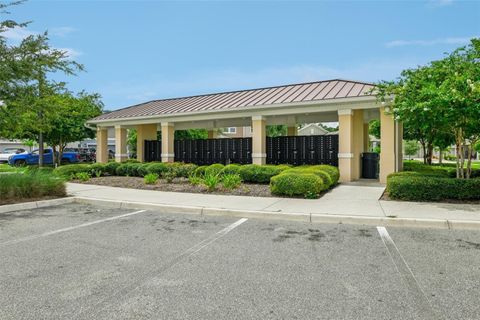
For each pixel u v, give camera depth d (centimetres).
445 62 928
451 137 1043
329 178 1056
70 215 773
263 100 1560
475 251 485
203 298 333
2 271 409
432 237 565
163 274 398
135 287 360
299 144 1568
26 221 705
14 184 925
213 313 302
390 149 1238
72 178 1472
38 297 336
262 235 584
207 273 401
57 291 350
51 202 921
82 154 2998
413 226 650
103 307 314
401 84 948
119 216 761
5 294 343
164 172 1419
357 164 1413
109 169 1639
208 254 475
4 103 923
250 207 805
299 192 935
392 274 397
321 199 913
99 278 386
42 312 304
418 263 435
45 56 961
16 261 445
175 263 437
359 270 411
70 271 408
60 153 2420
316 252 484
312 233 598
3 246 516
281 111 1433
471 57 884
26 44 926
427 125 867
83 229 630
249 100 1634
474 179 846
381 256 464
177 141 1939
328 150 1498
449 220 640
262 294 342
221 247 510
